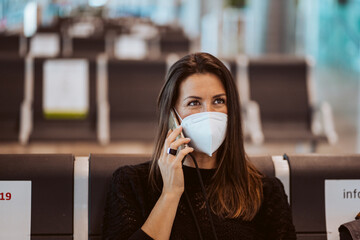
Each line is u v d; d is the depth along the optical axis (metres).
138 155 2.01
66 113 5.56
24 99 5.53
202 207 1.82
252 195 1.87
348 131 7.77
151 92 5.69
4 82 5.54
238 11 14.27
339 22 12.45
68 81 5.61
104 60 5.68
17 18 10.33
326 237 2.01
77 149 5.30
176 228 1.78
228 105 1.81
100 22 12.66
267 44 13.71
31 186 1.90
